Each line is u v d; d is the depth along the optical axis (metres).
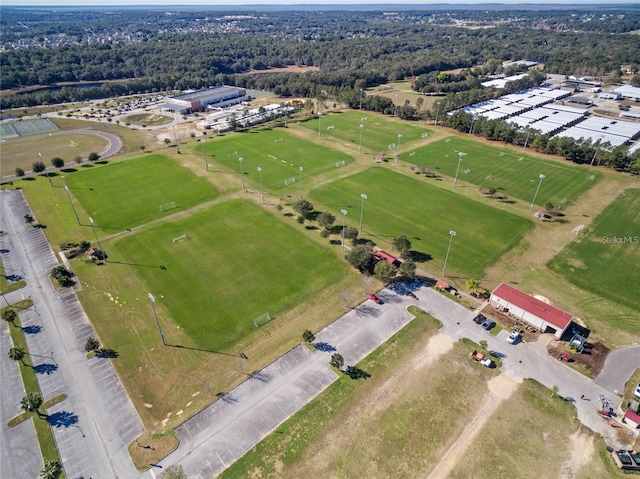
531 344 71.06
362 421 57.78
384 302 80.19
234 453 53.62
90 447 54.38
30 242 98.44
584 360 67.88
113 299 80.25
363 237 101.06
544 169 140.75
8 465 52.19
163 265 90.06
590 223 108.12
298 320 75.44
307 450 53.97
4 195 120.38
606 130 172.75
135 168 139.75
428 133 177.75
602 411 59.00
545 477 51.72
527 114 197.38
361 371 65.38
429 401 60.78
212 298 80.50
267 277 86.44
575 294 83.12
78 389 62.22
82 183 128.12
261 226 105.00
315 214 110.75
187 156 150.75
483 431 56.81
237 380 63.78
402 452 54.00
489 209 114.44
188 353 68.44
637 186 128.00
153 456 53.28
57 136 178.50
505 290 80.12
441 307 79.19
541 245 98.88
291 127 186.38
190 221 107.25
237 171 137.88
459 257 94.00
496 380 64.31
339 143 165.25
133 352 68.62
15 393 61.53
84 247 94.06
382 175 135.12
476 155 152.88
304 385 63.03
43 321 75.06
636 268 90.75
